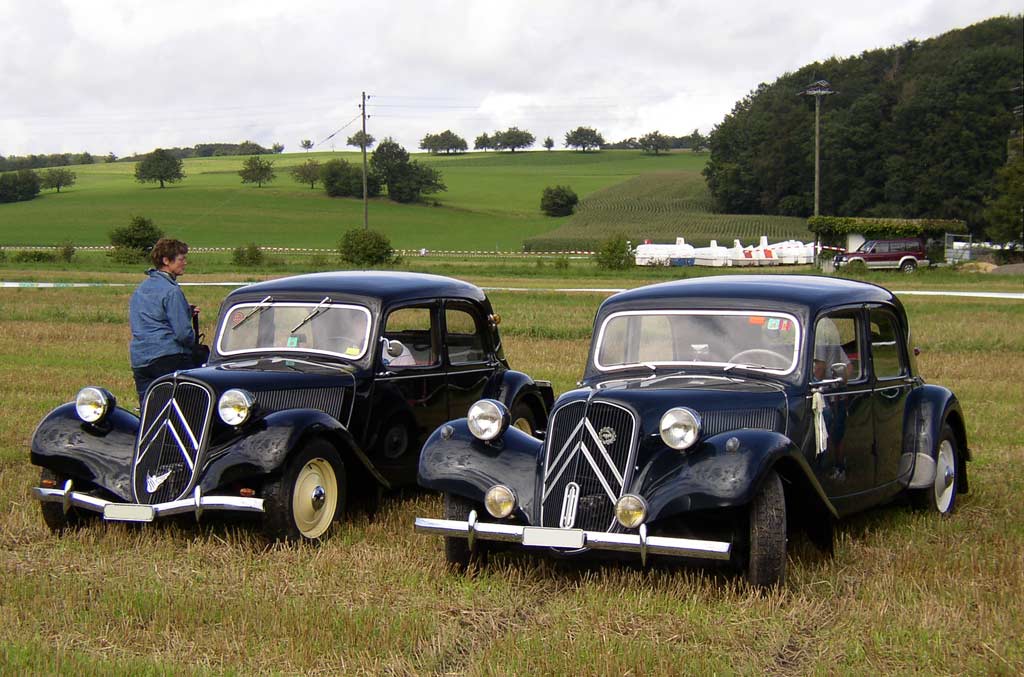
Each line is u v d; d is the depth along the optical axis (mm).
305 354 7949
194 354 8641
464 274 51062
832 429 6629
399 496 8328
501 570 6277
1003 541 6836
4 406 12297
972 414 12148
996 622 5238
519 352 18453
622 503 5633
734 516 5941
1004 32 111938
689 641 5074
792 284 7004
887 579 5949
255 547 6789
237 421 6734
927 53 113250
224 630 5199
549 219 128125
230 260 67438
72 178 158125
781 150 116125
